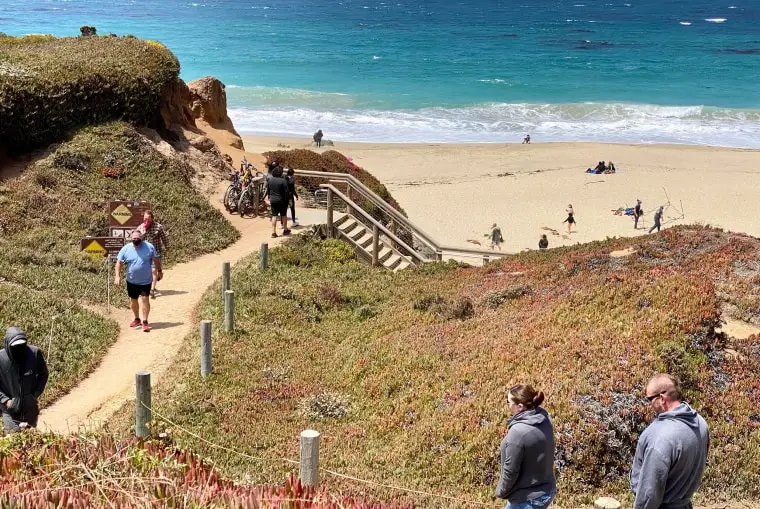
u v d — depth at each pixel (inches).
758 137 2694.4
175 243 862.5
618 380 463.5
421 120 2928.2
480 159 2246.6
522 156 2289.6
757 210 1699.1
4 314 585.0
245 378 542.0
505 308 656.4
